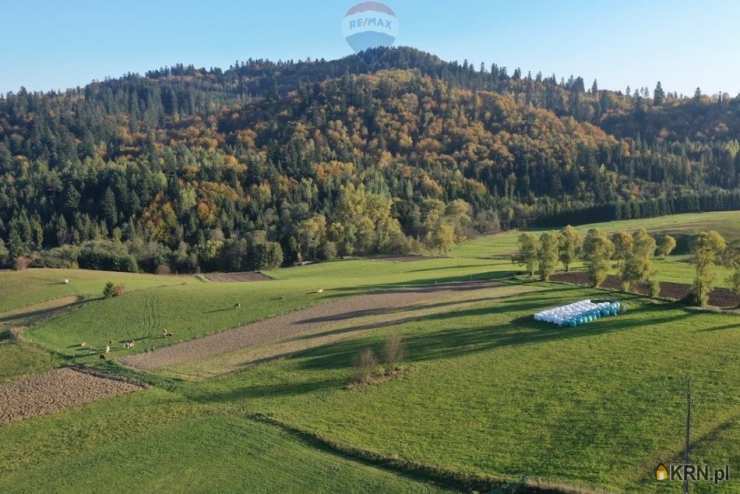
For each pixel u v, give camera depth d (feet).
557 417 138.21
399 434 138.92
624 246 298.97
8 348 242.99
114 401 178.91
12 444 152.87
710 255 225.97
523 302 253.65
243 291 321.11
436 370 178.60
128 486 125.29
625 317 215.92
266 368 198.18
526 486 110.52
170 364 214.28
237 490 120.06
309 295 304.91
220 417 159.53
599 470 113.50
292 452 134.92
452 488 114.42
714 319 205.46
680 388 145.59
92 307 297.12
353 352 203.51
